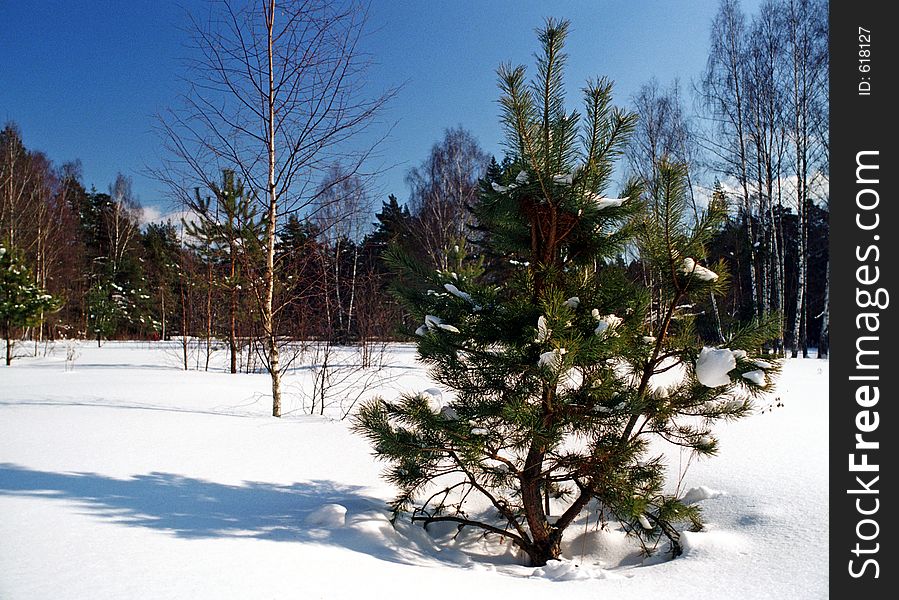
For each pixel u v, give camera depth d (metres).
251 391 10.05
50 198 30.55
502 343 3.33
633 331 3.37
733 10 19.67
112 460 4.68
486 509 4.41
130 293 35.84
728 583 2.54
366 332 14.63
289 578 2.38
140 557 2.54
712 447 3.64
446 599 2.31
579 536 3.88
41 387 9.91
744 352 3.16
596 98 3.26
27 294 15.73
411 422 3.50
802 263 19.38
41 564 2.40
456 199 22.73
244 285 8.48
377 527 3.41
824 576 2.52
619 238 3.50
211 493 3.91
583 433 3.44
